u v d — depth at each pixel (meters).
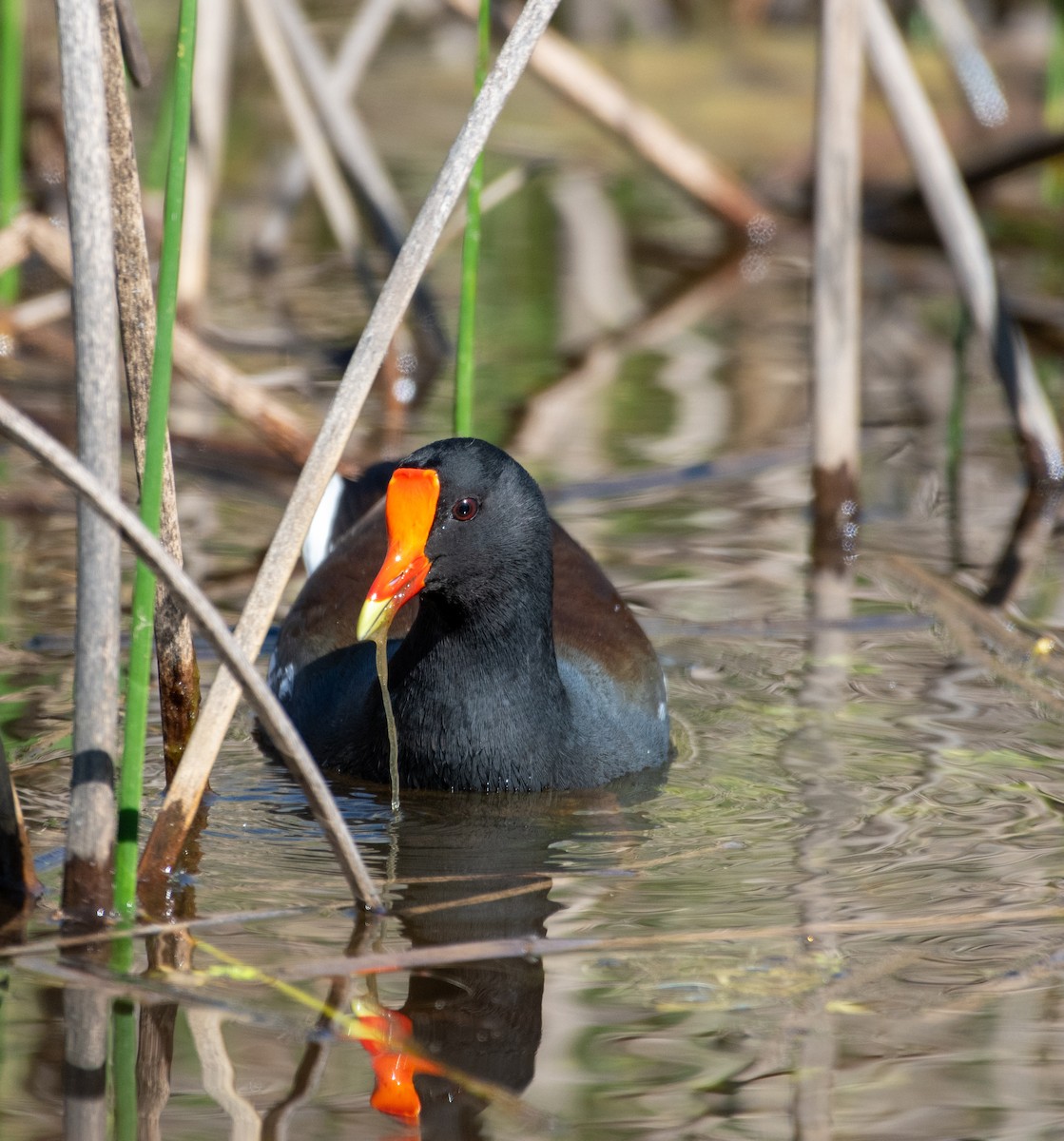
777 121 21.56
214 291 16.70
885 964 6.34
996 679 9.55
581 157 21.45
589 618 9.33
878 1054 5.69
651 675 9.16
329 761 8.70
